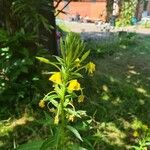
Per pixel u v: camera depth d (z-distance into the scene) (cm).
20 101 576
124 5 2047
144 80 828
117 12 2073
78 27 2133
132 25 2336
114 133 574
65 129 289
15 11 560
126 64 956
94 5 2992
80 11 3097
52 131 292
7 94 570
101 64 923
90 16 3020
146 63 988
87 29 1997
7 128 520
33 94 586
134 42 1305
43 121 286
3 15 602
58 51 881
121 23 2019
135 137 572
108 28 1741
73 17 3017
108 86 741
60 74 257
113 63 952
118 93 718
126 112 651
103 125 574
